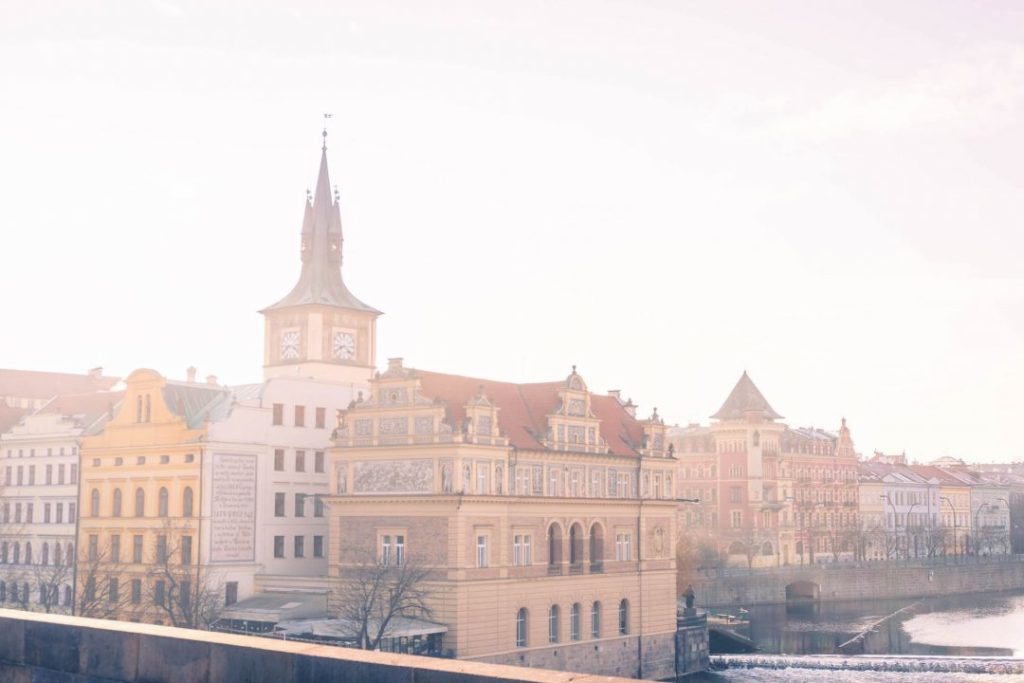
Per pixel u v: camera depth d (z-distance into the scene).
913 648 139.62
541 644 101.69
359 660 17.83
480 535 96.19
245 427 113.25
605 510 111.25
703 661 122.69
